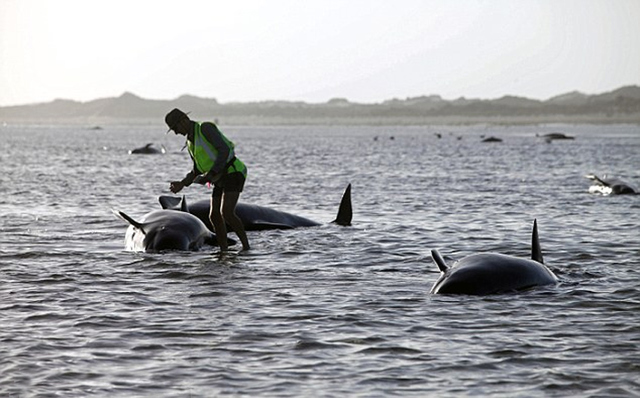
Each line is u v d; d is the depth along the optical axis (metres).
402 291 38.16
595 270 44.06
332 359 27.41
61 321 32.25
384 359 27.42
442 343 29.31
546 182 113.00
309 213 72.38
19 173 127.75
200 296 37.00
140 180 115.75
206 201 60.56
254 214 60.81
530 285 38.09
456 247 52.41
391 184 108.19
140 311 34.00
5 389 24.31
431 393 24.16
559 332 30.84
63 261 46.06
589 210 75.56
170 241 49.28
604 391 24.34
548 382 25.09
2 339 29.52
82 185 103.81
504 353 28.05
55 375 25.61
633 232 59.94
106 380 25.19
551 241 55.34
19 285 39.28
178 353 28.02
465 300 36.06
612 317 33.19
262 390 24.39
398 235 57.50
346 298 36.56
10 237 55.81
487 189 99.94
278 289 38.59
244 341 29.48
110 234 57.56
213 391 24.30
